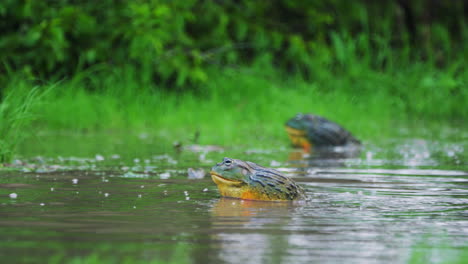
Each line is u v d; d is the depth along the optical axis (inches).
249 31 2362.2
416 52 2532.0
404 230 522.6
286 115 1793.8
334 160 1061.8
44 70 1987.0
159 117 1793.8
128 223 541.0
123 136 1466.5
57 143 1280.8
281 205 637.3
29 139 1328.7
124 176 833.5
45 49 1918.1
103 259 429.1
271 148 1272.1
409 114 2197.3
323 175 866.1
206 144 1306.6
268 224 542.0
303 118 1322.6
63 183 763.4
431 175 869.2
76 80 1809.8
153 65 2068.2
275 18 2522.1
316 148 1285.7
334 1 2506.2
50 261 422.6
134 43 1909.4
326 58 2244.1
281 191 666.8
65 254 439.8
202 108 1882.4
